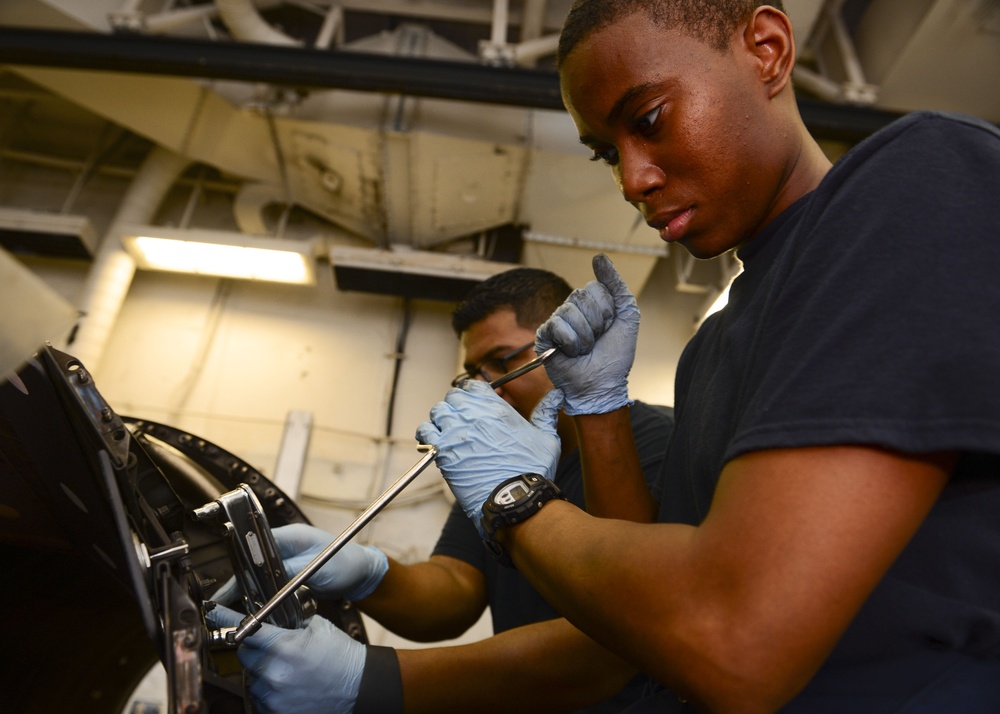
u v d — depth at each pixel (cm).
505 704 107
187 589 75
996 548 66
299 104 471
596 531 70
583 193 491
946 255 60
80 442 71
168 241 519
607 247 520
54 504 94
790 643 55
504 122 470
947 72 453
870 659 69
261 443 524
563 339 103
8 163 608
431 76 411
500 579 161
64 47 412
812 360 61
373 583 142
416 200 511
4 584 113
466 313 184
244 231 568
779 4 88
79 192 599
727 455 64
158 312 564
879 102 479
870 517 56
